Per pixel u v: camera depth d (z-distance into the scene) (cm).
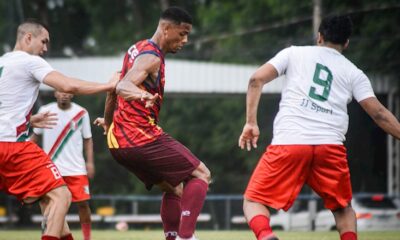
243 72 5497
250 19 8212
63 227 1847
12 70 1780
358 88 1781
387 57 6294
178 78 5475
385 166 6400
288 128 1742
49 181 1766
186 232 1856
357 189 6488
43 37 1869
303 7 7800
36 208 5891
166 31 1864
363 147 6425
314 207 5075
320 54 1780
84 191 2759
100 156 8019
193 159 1878
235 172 8094
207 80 5475
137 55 1814
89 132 2866
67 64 5619
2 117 1769
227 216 5325
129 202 7394
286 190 1736
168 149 1853
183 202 1869
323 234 3438
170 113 8262
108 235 3406
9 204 5491
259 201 1741
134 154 1845
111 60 5656
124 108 1859
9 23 5797
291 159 1728
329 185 1755
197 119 8219
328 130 1744
